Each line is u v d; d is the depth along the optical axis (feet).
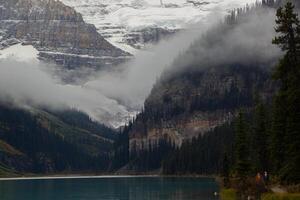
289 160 356.18
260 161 570.05
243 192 475.31
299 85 343.05
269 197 327.67
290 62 347.15
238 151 534.37
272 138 435.53
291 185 347.97
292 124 350.64
